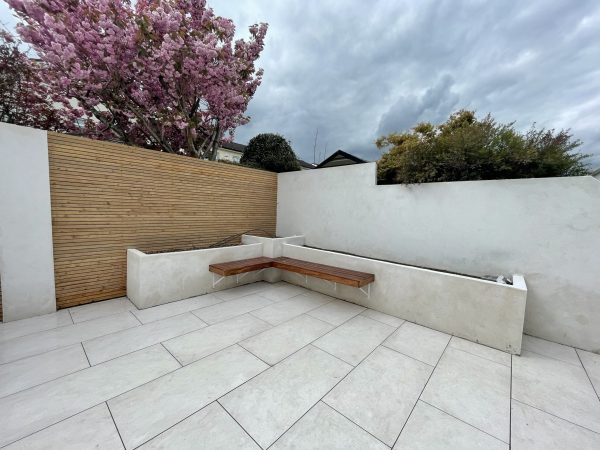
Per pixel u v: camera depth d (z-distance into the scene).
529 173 3.37
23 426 1.47
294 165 6.91
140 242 3.89
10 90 3.97
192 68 4.87
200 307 3.44
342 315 3.30
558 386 2.01
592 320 2.65
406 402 1.77
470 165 3.61
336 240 5.31
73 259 3.25
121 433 1.44
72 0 4.01
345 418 1.61
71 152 3.15
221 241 5.13
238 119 6.58
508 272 3.23
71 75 4.16
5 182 2.70
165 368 2.09
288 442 1.42
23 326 2.73
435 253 3.93
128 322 2.91
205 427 1.50
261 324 2.98
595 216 2.64
